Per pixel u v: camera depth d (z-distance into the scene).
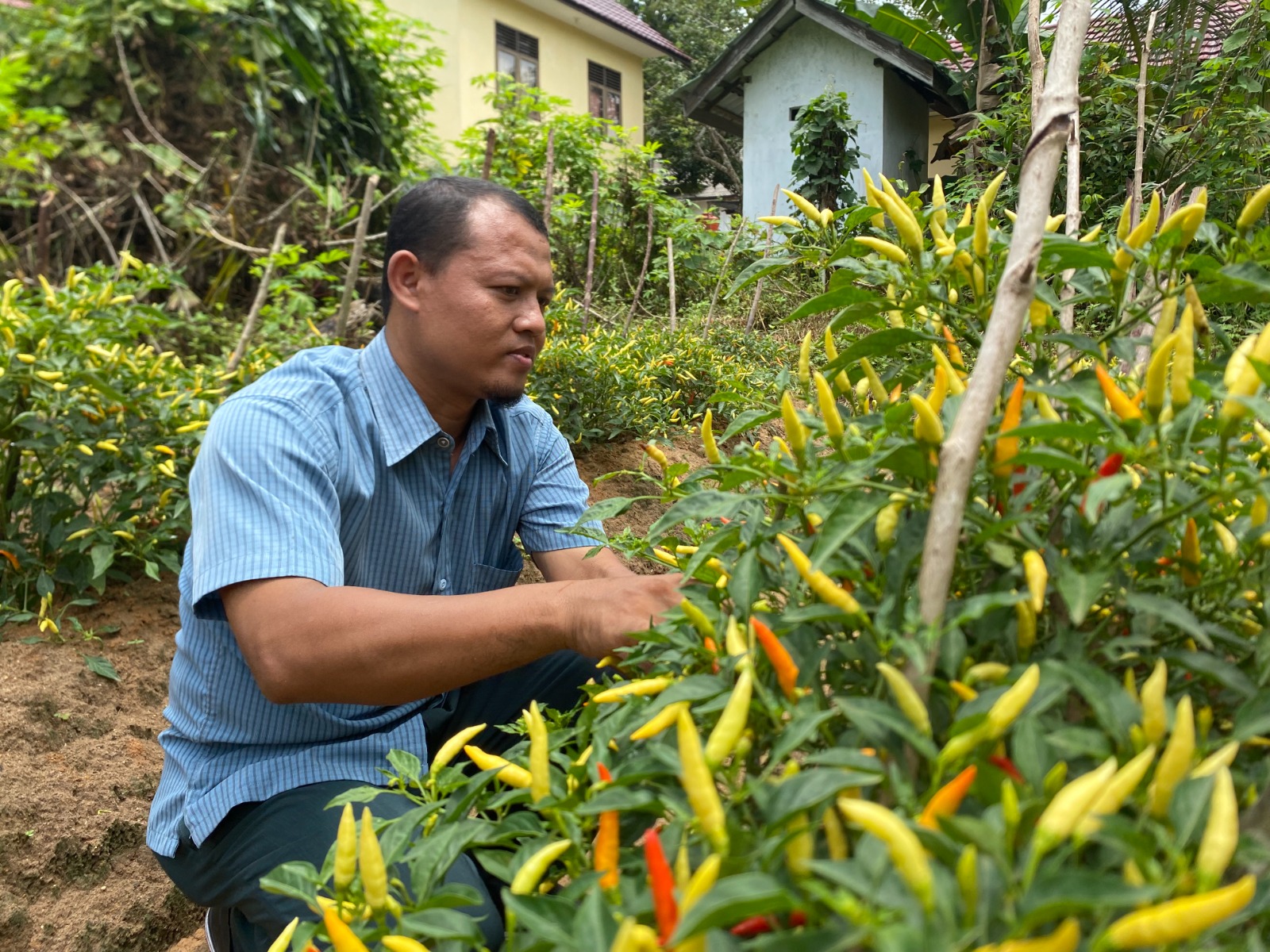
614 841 0.80
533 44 13.48
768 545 1.01
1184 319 0.80
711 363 5.62
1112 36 5.88
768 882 0.60
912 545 0.88
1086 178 5.82
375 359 1.95
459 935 0.80
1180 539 0.94
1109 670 0.93
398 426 1.90
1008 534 0.86
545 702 2.00
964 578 0.97
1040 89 1.77
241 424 1.73
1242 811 0.79
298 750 1.79
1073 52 0.91
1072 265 1.06
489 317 1.84
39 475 3.56
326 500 1.77
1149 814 0.69
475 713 2.04
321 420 1.83
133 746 2.80
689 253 8.37
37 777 2.55
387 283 1.92
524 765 1.01
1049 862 0.62
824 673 0.93
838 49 10.38
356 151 8.13
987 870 0.62
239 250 6.64
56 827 2.42
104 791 2.58
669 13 21.31
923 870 0.59
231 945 1.88
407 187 7.72
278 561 1.56
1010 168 5.73
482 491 2.09
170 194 6.47
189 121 7.09
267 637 1.51
